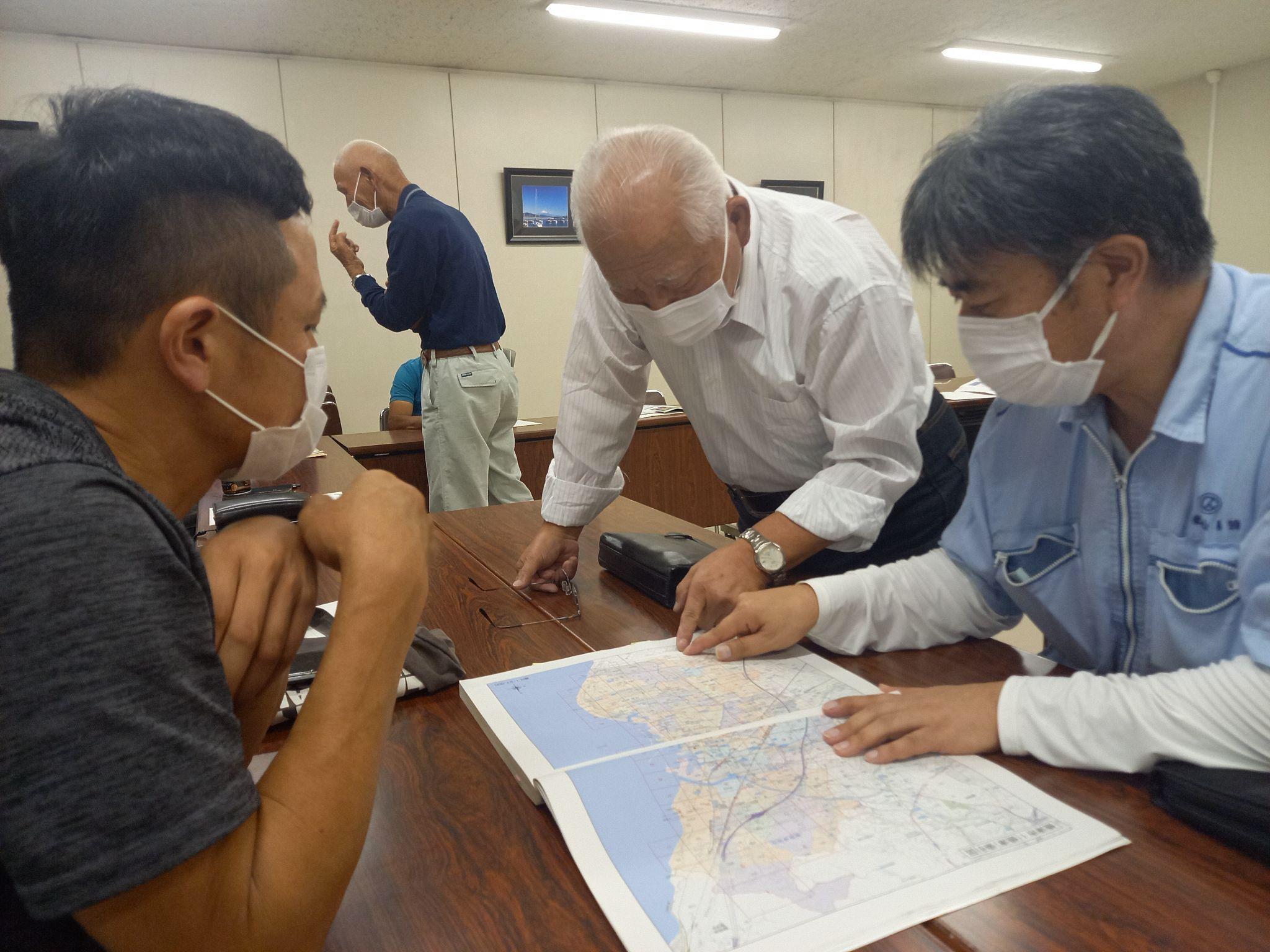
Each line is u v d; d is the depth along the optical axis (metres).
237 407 0.55
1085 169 0.65
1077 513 0.92
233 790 0.45
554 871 0.63
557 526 1.40
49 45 4.24
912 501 1.50
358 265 3.32
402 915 0.59
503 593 1.32
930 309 7.13
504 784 0.76
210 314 0.51
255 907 0.45
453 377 3.08
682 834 0.65
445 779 0.77
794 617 0.99
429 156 5.21
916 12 4.72
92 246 0.47
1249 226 6.54
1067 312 0.72
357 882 0.63
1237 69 6.41
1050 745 0.74
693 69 5.49
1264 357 0.73
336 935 0.57
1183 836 0.64
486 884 0.62
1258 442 0.73
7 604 0.38
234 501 1.41
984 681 0.93
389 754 0.82
